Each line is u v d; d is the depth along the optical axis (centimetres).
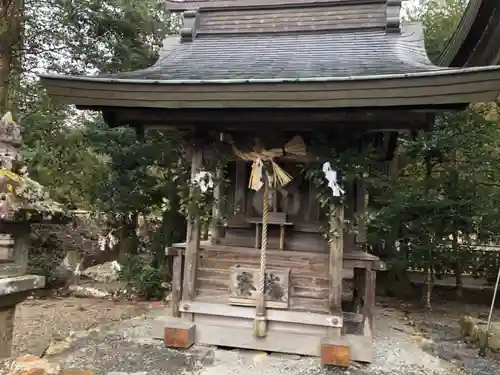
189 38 646
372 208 898
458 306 882
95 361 459
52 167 838
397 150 943
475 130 866
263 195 570
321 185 493
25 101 925
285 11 626
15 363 299
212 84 444
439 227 825
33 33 921
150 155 853
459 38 671
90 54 934
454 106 417
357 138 495
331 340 473
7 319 336
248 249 558
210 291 548
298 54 553
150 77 491
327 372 445
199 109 488
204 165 536
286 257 537
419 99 401
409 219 848
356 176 483
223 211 571
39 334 600
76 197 921
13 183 309
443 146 841
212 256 563
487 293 987
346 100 418
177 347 503
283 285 503
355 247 564
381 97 410
